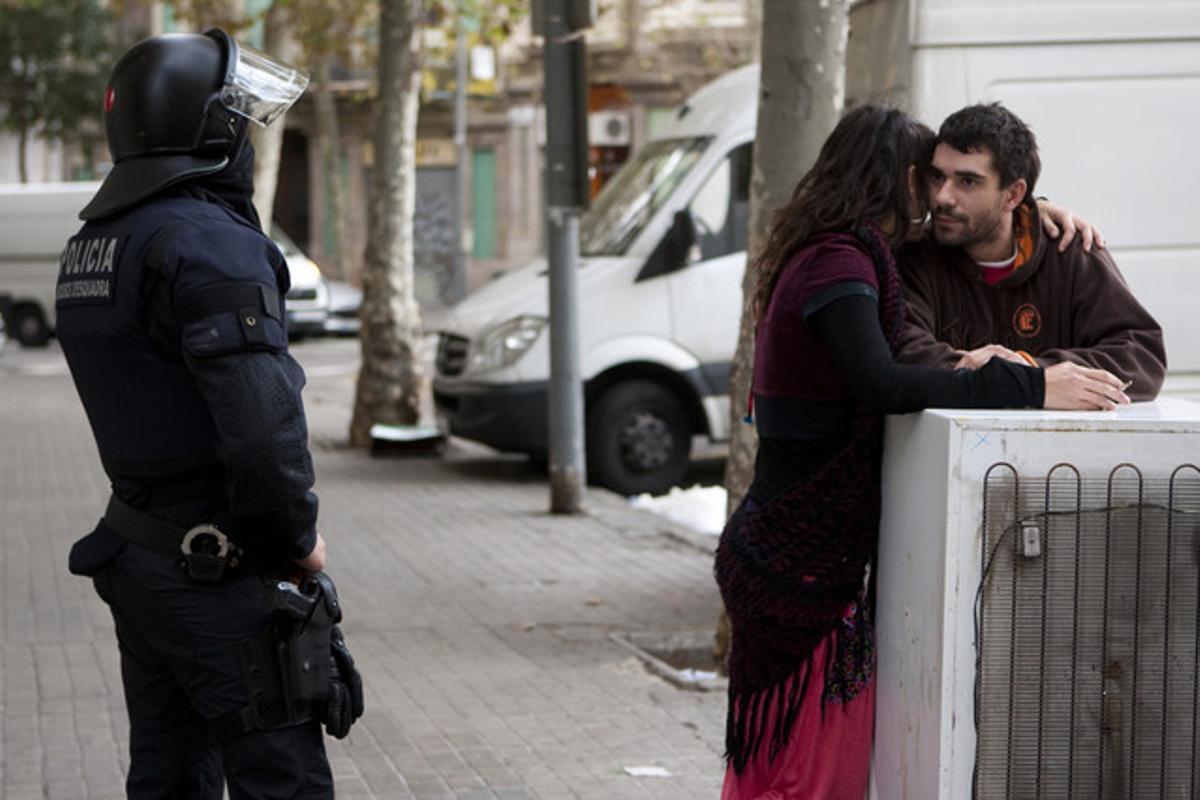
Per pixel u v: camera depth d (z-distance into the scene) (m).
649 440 16.38
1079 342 5.39
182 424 4.76
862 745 5.09
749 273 9.04
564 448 14.96
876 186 5.02
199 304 4.61
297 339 41.34
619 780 7.43
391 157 19.78
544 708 8.66
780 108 8.82
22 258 40.12
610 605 11.31
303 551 4.85
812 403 4.97
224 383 4.58
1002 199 5.21
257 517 4.69
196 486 4.80
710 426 16.42
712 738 8.11
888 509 4.93
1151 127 9.97
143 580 4.82
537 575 12.32
